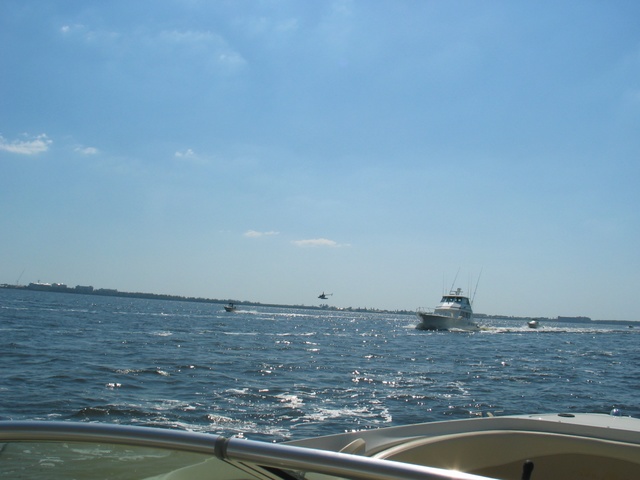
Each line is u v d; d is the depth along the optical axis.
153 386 20.83
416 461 4.43
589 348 60.75
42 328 51.16
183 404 17.39
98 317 77.81
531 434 4.71
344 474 2.16
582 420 5.05
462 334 82.25
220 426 14.72
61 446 2.58
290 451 2.26
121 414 15.77
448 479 2.03
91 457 2.57
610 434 4.76
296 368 28.81
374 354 40.97
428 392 21.92
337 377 25.83
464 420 4.96
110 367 25.58
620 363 40.69
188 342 43.31
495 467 4.62
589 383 26.97
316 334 67.44
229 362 30.16
